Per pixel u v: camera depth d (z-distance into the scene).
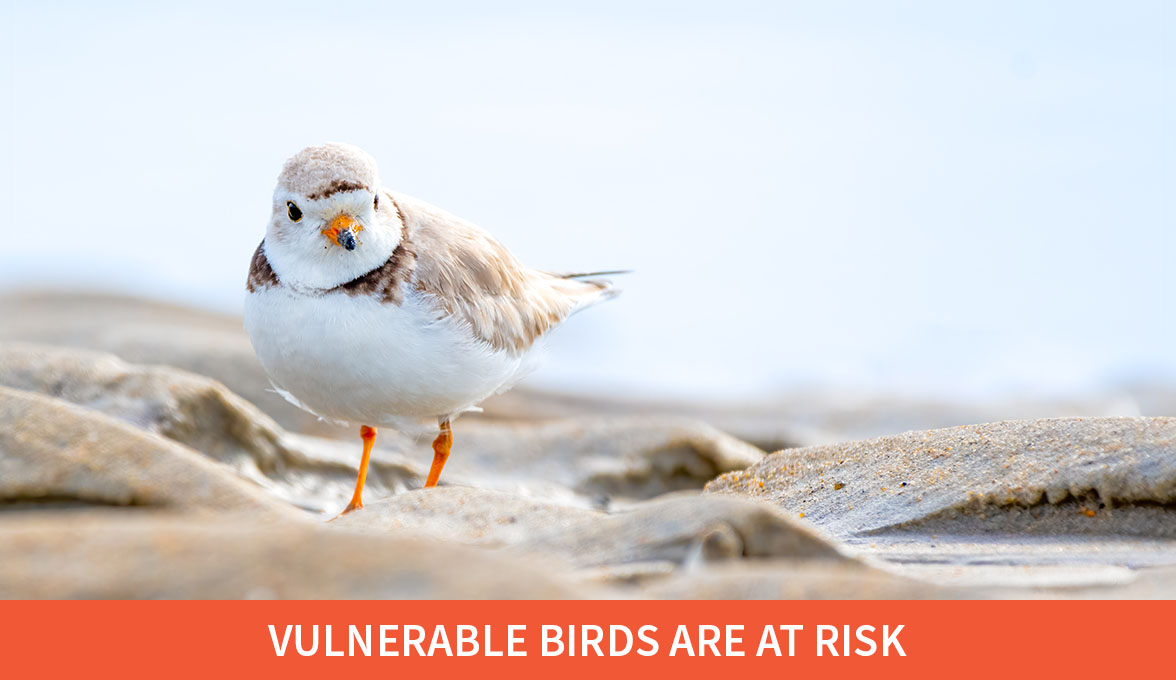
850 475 9.26
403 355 9.16
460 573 5.64
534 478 13.38
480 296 9.80
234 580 5.48
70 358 12.44
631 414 18.22
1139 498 7.90
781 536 6.45
